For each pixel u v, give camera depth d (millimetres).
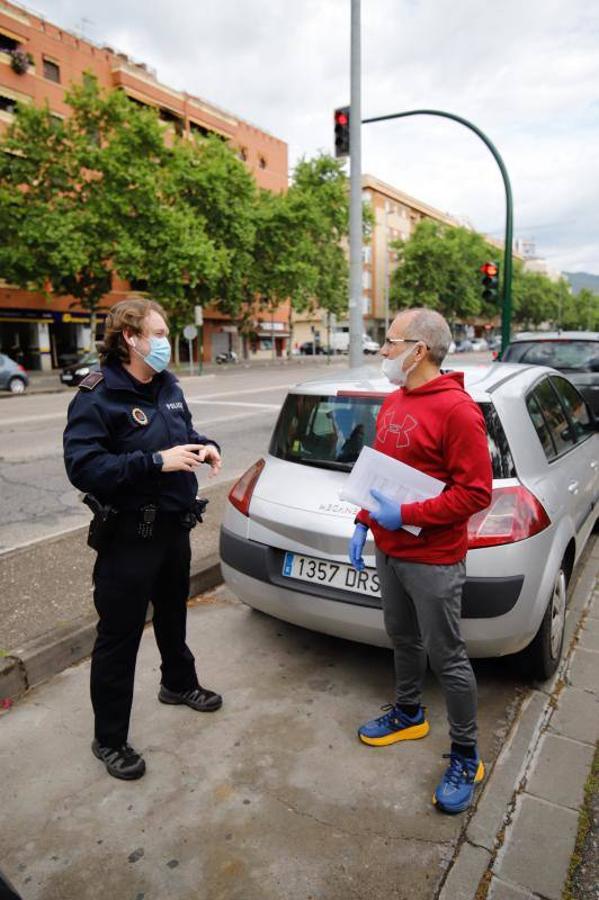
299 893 1878
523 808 2205
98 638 2371
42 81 31172
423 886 1897
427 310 2088
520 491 2744
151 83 36781
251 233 31531
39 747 2570
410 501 2062
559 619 3080
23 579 3965
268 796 2287
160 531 2340
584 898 1848
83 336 34031
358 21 10727
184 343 40938
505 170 13312
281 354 51594
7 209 24578
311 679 3074
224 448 8953
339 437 3121
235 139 43500
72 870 1977
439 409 2037
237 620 3697
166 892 1893
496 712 2787
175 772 2420
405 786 2334
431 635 2180
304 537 2859
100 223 24828
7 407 15398
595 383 7152
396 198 67938
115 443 2219
